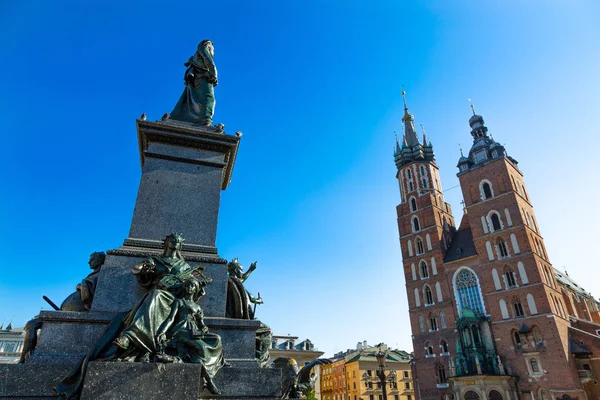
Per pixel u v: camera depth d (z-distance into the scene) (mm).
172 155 5734
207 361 3604
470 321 41969
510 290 41750
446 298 47062
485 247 45594
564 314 41625
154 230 5145
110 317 4086
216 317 4582
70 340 3898
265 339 5656
